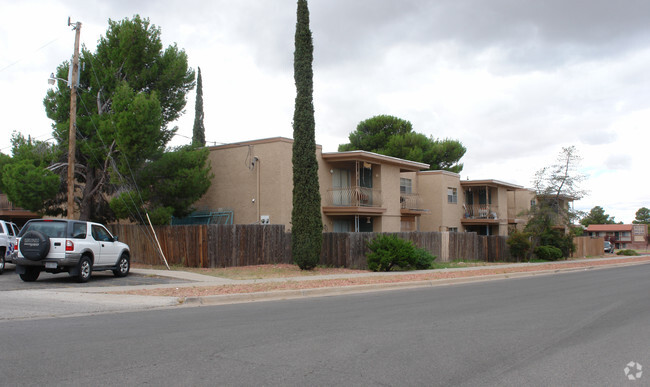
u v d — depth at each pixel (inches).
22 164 808.3
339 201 1138.7
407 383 223.5
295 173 794.8
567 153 1336.1
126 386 212.5
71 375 227.5
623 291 612.1
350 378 229.3
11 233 713.0
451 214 1550.2
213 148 1082.1
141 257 878.4
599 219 4069.9
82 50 893.2
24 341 297.9
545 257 1333.7
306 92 799.7
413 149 1715.1
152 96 810.2
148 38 895.1
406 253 839.1
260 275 706.8
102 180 885.8
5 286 554.6
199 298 483.2
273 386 215.6
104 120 827.4
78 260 581.9
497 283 728.3
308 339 310.7
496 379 231.9
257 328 345.4
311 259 775.7
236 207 1037.2
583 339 321.4
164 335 318.7
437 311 433.7
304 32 808.3
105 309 426.0
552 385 224.5
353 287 600.7
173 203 910.4
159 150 881.5
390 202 1229.1
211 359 259.0
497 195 1704.0
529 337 326.0
